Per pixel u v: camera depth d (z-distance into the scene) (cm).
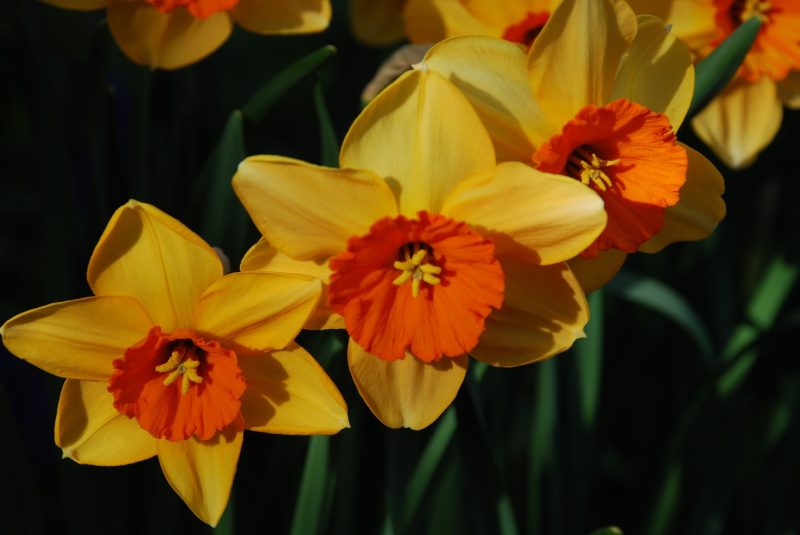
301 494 61
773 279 71
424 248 57
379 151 56
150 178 66
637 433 78
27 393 70
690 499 71
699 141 75
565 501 67
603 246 57
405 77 55
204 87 67
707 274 71
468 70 57
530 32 64
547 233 55
